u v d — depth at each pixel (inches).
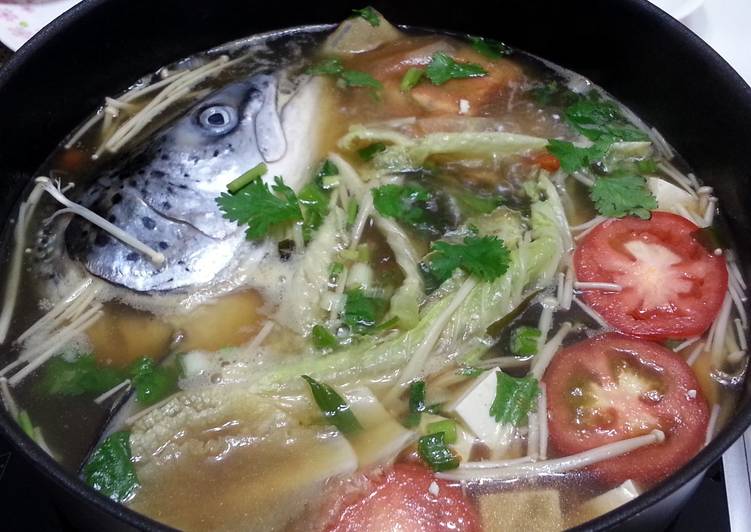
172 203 14.7
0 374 13.7
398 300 13.9
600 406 13.2
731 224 15.5
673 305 14.3
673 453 12.7
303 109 16.7
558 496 12.4
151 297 14.3
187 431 12.8
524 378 13.4
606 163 16.8
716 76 15.3
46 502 13.7
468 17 18.8
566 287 14.6
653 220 15.4
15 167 15.8
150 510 12.1
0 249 15.2
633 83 17.6
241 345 13.8
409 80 17.7
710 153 16.1
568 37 18.0
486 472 12.6
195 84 18.1
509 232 15.0
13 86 15.0
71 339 14.0
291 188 15.5
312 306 14.1
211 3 17.8
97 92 17.6
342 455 12.6
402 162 16.2
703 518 13.8
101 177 15.6
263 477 12.4
